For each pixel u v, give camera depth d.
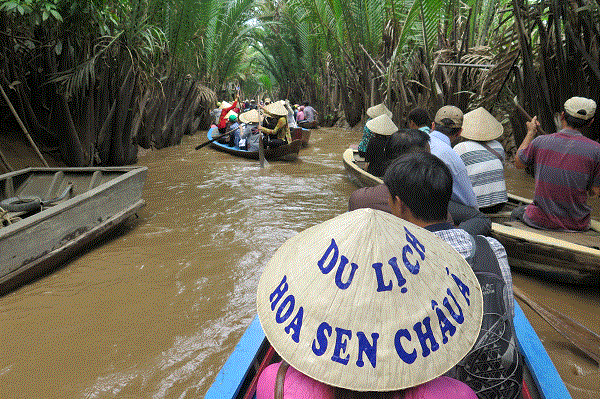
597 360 2.56
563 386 1.86
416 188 1.55
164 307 3.51
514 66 7.48
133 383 2.64
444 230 1.56
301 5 15.95
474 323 0.96
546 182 3.79
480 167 4.18
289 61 25.02
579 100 3.60
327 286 0.92
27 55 8.29
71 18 7.19
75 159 8.38
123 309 3.47
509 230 3.79
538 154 3.84
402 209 1.60
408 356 0.88
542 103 7.10
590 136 6.90
